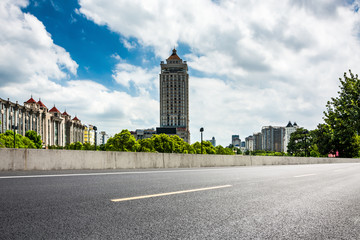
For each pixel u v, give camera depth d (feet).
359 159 162.30
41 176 25.08
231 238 9.63
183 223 11.27
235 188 21.70
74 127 580.71
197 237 9.59
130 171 35.01
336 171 49.47
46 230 9.71
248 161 74.08
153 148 295.89
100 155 40.83
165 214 12.60
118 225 10.64
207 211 13.52
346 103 140.87
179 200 15.93
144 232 9.91
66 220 11.00
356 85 138.82
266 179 29.73
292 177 33.68
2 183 20.02
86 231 9.78
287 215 13.38
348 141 195.72
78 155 37.91
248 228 10.94
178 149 316.60
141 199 15.74
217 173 35.83
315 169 54.80
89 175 27.61
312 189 23.20
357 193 21.71
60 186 19.29
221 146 446.19
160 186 21.18
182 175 31.09
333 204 16.67
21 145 260.62
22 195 15.56
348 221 12.60
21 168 31.91
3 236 8.93
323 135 215.10
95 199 15.19
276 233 10.41
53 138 472.44
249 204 15.62
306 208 15.19
